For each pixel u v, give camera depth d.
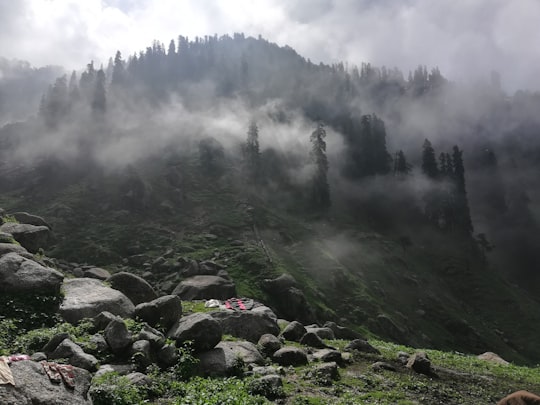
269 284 81.25
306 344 21.52
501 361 29.55
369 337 77.88
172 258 90.69
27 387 8.71
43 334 15.32
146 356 14.87
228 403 12.17
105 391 11.24
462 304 115.94
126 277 23.56
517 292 129.00
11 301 17.30
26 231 27.25
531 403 6.95
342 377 17.12
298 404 13.45
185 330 16.55
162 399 12.71
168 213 118.44
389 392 15.88
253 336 21.36
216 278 63.94
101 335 15.73
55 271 19.16
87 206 114.81
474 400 16.67
